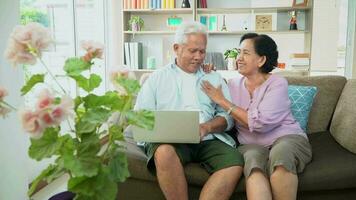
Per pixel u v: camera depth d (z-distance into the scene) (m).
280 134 1.84
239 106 1.94
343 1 4.36
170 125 1.56
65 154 0.80
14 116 1.60
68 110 0.75
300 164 1.63
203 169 1.69
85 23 3.77
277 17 4.23
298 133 1.84
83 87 0.92
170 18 4.27
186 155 1.73
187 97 1.91
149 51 4.45
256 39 1.93
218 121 1.85
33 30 0.79
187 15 4.32
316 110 2.18
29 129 0.71
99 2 4.14
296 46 4.29
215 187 1.55
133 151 1.77
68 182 0.81
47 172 0.85
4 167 1.56
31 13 2.70
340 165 1.66
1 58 1.49
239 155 1.70
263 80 1.96
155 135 1.58
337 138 1.97
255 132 1.89
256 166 1.56
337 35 4.34
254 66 1.93
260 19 4.20
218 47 4.38
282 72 4.00
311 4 3.95
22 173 1.73
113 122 0.89
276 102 1.83
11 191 1.63
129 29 4.27
